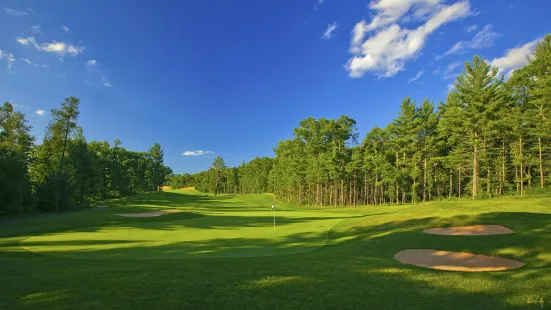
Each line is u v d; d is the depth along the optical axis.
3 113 46.06
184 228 24.88
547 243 14.25
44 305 6.06
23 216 34.69
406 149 57.81
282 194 92.75
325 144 78.12
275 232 21.94
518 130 40.88
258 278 8.31
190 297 6.73
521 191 41.72
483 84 44.34
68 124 46.81
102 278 7.93
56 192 42.97
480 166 49.16
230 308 6.24
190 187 173.88
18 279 7.77
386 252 14.80
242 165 143.50
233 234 21.00
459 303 6.84
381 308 6.48
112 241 17.91
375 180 64.00
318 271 9.37
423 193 58.06
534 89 39.66
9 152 41.06
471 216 21.47
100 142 78.88
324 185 76.94
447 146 60.03
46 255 13.38
